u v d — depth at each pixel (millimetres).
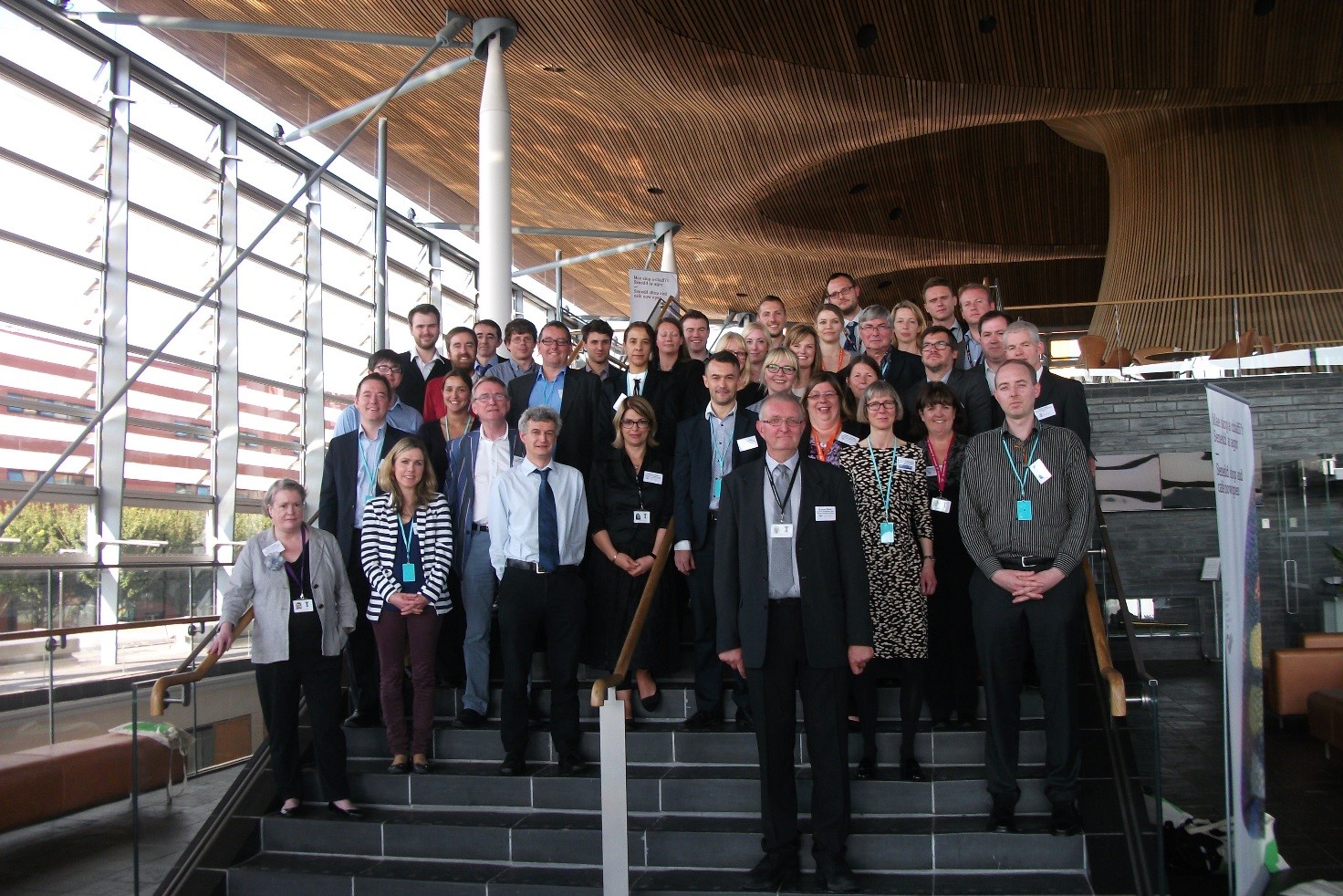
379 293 11352
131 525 11938
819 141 16719
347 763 5059
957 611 4707
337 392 16359
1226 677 3811
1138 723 3990
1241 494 3971
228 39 13477
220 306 13633
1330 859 4816
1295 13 13312
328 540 4871
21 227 10656
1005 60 13922
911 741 4414
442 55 13094
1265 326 14383
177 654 8219
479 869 4309
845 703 3961
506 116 11711
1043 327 16156
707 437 4984
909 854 4008
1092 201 22734
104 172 11742
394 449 4906
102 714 7207
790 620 3980
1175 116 16062
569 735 4746
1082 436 4840
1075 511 4070
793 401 4109
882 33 13266
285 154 14969
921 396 4883
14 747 6438
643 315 9719
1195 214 15867
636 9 11781
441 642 5461
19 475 10570
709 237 22328
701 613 4887
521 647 4711
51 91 10953
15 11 10555
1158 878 3584
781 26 12836
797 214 21234
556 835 4320
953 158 21531
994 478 4152
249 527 13945
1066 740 3973
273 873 4336
